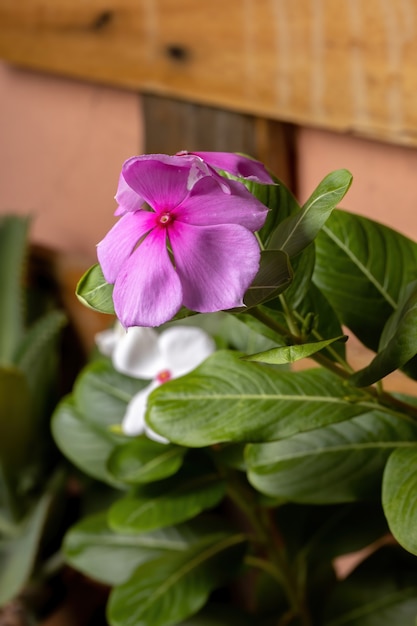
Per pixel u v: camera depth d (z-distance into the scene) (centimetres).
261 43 56
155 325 33
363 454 45
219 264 33
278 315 40
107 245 35
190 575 49
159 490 50
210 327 52
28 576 63
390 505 40
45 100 75
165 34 61
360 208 58
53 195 77
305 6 54
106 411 53
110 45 65
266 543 51
